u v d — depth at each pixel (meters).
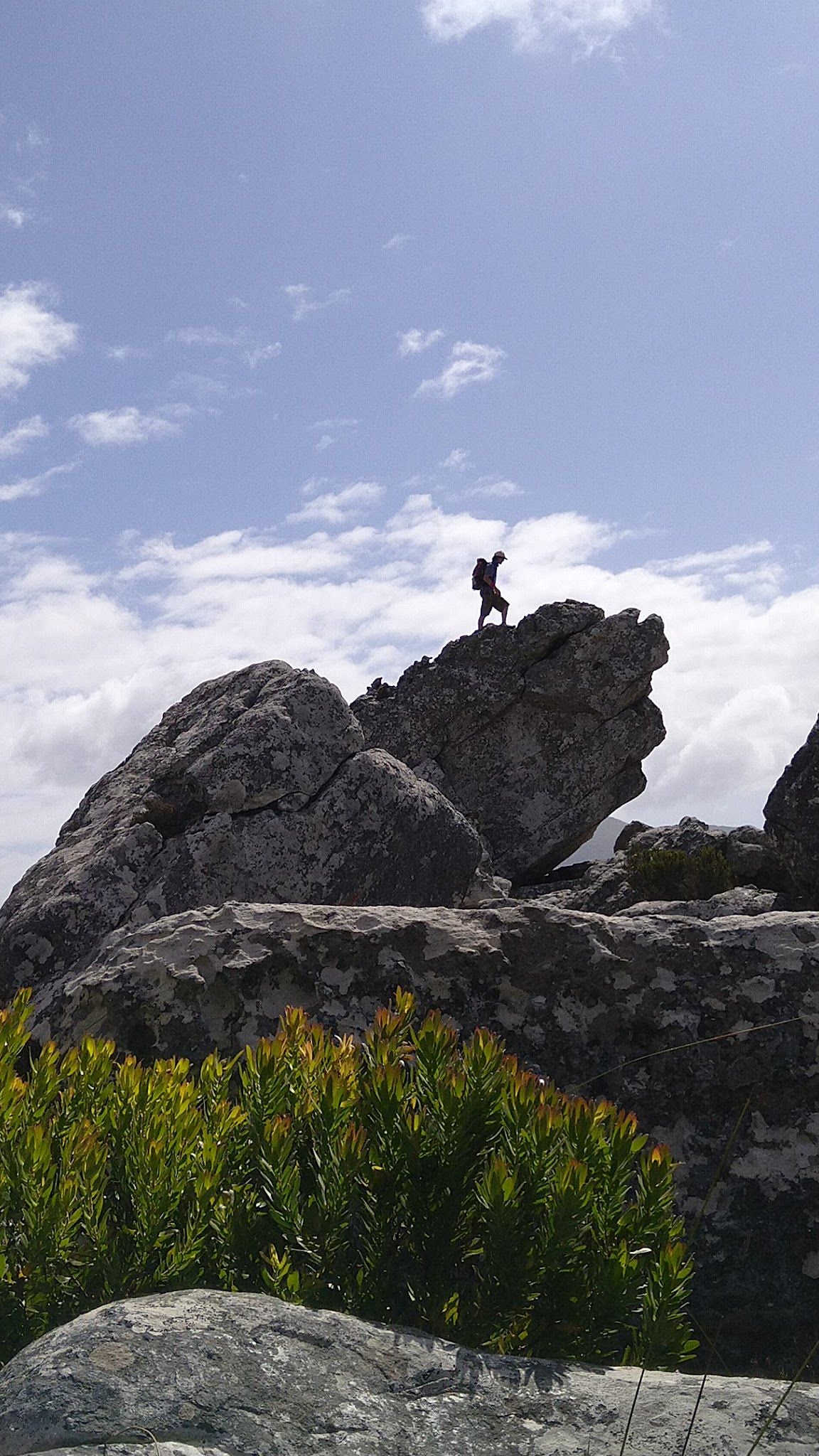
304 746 10.70
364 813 10.62
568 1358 3.45
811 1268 5.18
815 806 11.59
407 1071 4.25
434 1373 2.76
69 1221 3.59
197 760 10.77
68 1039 5.82
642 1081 5.50
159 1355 2.63
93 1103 4.21
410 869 10.77
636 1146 3.62
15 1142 3.70
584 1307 3.45
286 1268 3.50
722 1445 2.52
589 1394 2.75
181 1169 3.71
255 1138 3.79
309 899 10.20
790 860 11.89
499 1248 3.42
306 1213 3.60
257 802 10.34
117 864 9.80
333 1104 3.79
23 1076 5.96
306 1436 2.46
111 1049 4.46
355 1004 5.63
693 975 5.63
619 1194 3.58
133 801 10.68
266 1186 3.61
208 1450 2.38
